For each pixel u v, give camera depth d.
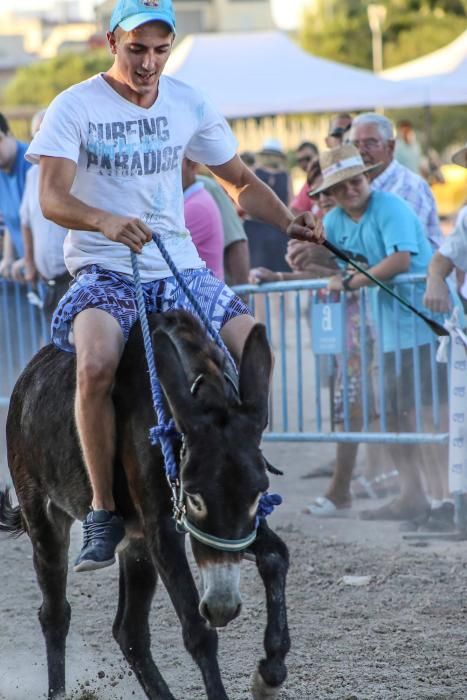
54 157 7.00
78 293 7.16
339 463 12.45
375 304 11.95
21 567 11.05
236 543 5.68
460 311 11.25
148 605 7.63
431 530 11.60
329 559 10.65
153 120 7.21
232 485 5.67
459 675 7.91
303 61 29.47
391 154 13.27
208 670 5.95
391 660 8.23
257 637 8.87
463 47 30.55
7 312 15.88
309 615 9.23
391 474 13.30
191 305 7.13
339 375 12.45
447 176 57.91
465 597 9.50
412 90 28.75
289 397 18.39
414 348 11.77
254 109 28.31
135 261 6.91
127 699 7.89
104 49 97.88
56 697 7.77
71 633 9.12
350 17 75.50
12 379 15.97
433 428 11.90
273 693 6.01
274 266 18.91
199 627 6.05
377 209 11.95
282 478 14.30
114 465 6.89
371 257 12.07
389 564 10.41
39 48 171.62
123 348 6.97
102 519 6.78
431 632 8.76
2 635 9.16
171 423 6.18
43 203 6.97
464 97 28.75
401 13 73.69
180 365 5.96
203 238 11.98
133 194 7.20
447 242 11.25
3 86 122.31
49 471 7.57
